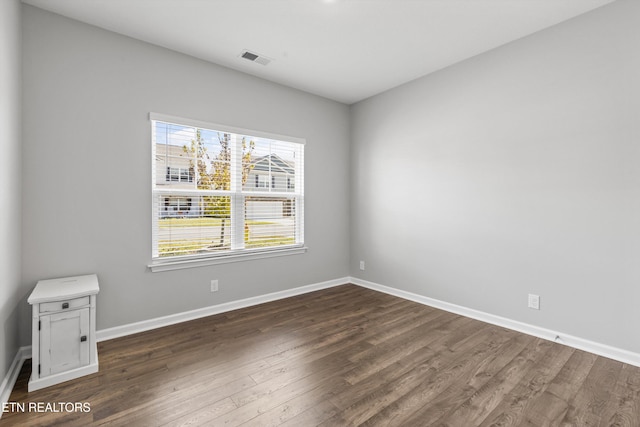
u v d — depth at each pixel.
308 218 4.02
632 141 2.19
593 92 2.34
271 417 1.64
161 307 2.87
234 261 3.34
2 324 1.79
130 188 2.69
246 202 3.46
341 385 1.94
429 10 2.33
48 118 2.32
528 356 2.31
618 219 2.25
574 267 2.46
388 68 3.31
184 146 3.02
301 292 3.94
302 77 3.52
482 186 3.03
